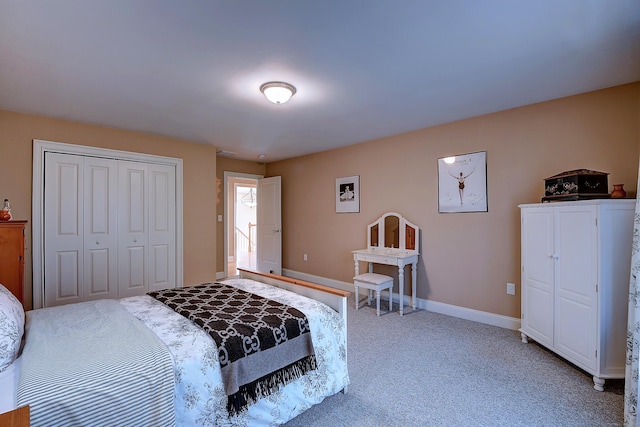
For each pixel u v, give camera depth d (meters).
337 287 4.80
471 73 2.26
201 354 1.39
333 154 4.83
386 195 4.11
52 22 1.63
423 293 3.75
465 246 3.37
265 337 1.59
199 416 1.34
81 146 3.41
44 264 3.19
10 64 2.09
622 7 1.53
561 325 2.32
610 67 2.17
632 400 1.62
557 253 2.36
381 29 1.72
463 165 3.37
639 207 1.66
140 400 1.18
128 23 1.65
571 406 1.86
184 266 4.22
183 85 2.45
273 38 1.81
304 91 2.58
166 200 4.08
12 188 3.03
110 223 3.62
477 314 3.30
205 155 4.48
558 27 1.71
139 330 1.55
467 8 1.54
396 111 3.09
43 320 1.70
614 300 2.03
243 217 9.39
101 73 2.23
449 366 2.35
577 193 2.24
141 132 3.82
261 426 1.54
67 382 1.10
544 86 2.50
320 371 1.82
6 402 1.03
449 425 1.70
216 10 1.54
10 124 3.02
